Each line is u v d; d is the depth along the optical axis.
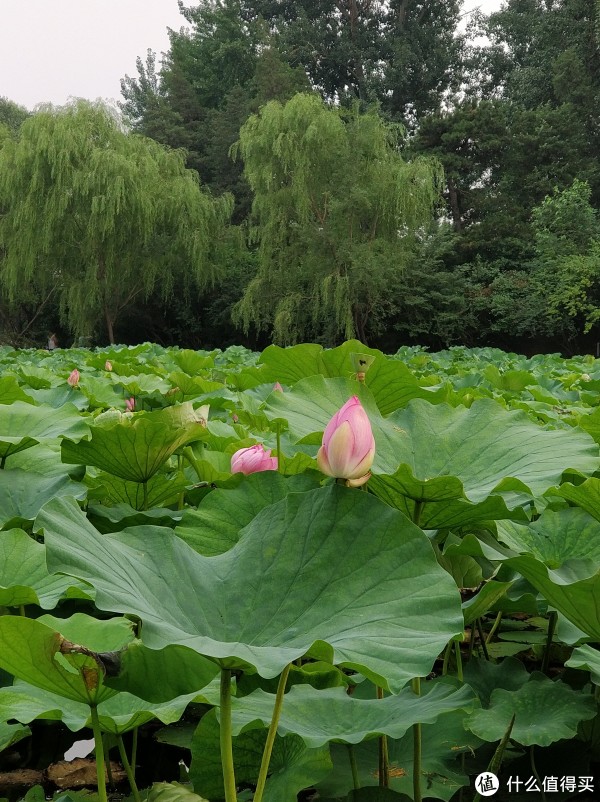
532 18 40.69
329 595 1.19
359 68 42.75
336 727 1.34
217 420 3.44
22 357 10.65
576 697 1.52
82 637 1.13
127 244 27.39
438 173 26.58
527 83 37.47
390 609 1.15
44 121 25.31
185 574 1.22
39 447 2.48
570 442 2.03
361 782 1.42
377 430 2.10
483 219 33.25
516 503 1.89
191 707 1.85
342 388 2.55
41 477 2.22
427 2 41.84
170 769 1.67
